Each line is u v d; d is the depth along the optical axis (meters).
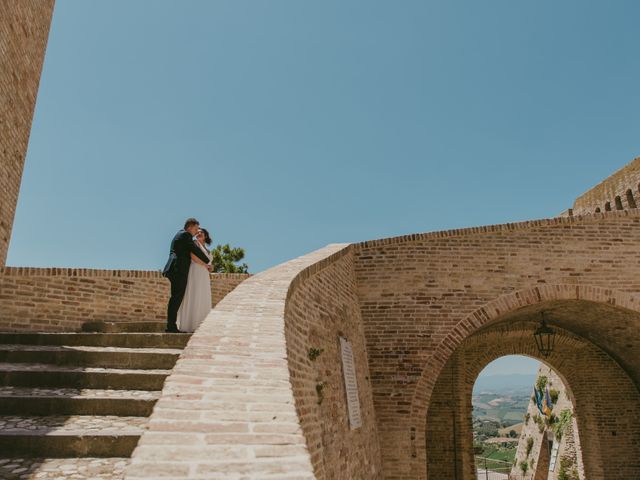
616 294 11.04
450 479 14.66
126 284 9.35
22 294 8.20
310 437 5.62
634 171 17.61
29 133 10.87
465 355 16.58
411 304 11.04
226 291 10.66
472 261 11.22
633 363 15.26
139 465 2.11
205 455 2.23
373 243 11.49
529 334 15.83
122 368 4.92
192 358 3.50
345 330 9.25
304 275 7.10
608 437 15.78
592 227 11.43
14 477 3.03
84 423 3.78
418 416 10.39
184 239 6.87
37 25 10.98
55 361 4.93
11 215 10.16
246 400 2.88
